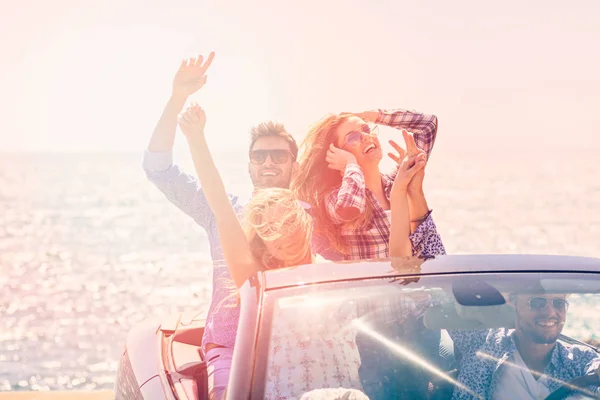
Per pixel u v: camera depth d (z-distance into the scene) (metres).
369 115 4.48
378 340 2.34
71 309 20.11
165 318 3.75
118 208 73.69
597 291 2.54
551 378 2.35
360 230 4.14
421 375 2.25
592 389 2.30
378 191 4.36
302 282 2.63
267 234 3.10
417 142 4.59
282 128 3.90
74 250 37.88
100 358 13.51
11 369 12.52
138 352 3.21
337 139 4.24
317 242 4.22
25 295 23.06
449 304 2.46
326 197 4.18
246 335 2.39
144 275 27.59
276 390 2.17
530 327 2.38
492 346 2.35
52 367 12.68
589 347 2.38
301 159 4.26
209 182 3.29
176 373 2.91
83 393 5.32
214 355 3.00
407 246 3.69
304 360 2.26
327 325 2.38
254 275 2.81
